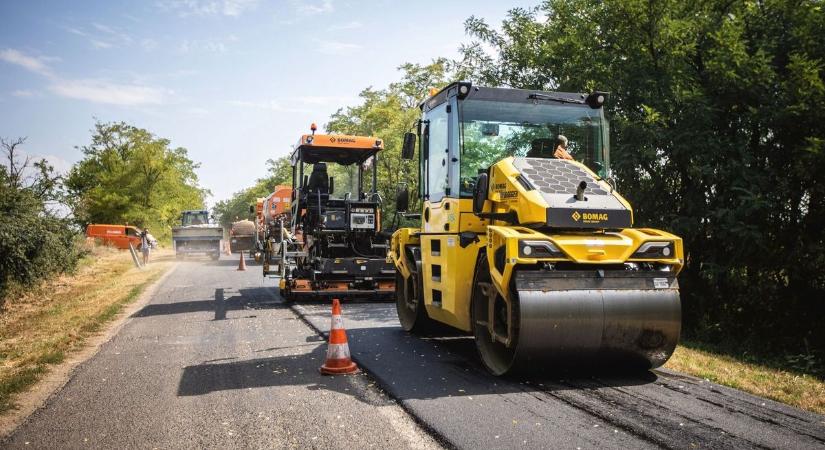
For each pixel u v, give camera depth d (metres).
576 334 5.89
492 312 6.58
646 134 11.28
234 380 6.43
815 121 10.64
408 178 24.05
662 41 12.16
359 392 5.92
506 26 16.55
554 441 4.44
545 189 6.38
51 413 5.32
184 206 66.00
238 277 20.59
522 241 5.88
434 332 9.31
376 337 9.15
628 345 6.09
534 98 7.74
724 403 5.38
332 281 13.45
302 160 14.38
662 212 12.33
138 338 9.05
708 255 12.12
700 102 11.16
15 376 6.56
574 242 5.98
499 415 5.08
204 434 4.74
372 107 32.28
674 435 4.54
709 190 11.88
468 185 7.43
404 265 9.63
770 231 11.34
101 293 15.90
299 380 6.41
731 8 12.45
